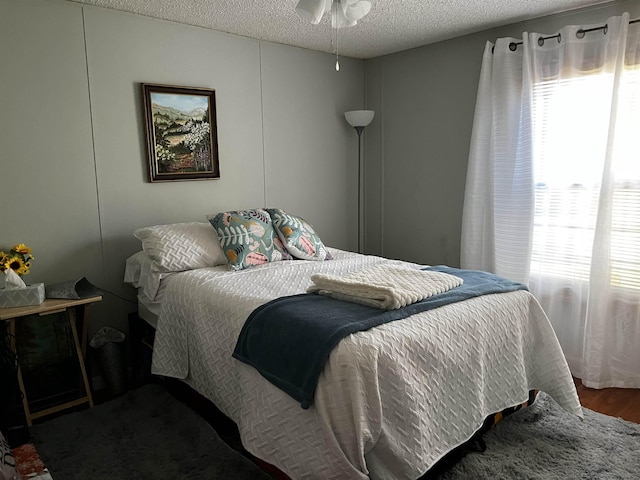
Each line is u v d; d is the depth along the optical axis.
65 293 2.48
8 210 2.58
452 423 1.84
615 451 2.09
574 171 2.94
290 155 3.79
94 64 2.79
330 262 2.91
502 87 3.16
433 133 3.76
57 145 2.71
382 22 3.12
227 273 2.60
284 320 1.83
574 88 2.89
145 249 2.75
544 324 2.29
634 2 2.68
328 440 1.56
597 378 2.81
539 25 3.08
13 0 2.50
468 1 2.75
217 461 2.04
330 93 4.00
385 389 1.62
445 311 1.93
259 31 3.29
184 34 3.12
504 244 3.25
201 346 2.23
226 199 3.46
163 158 3.10
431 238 3.90
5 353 2.26
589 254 2.91
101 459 2.07
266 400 1.79
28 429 2.30
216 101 3.32
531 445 2.14
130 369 2.97
